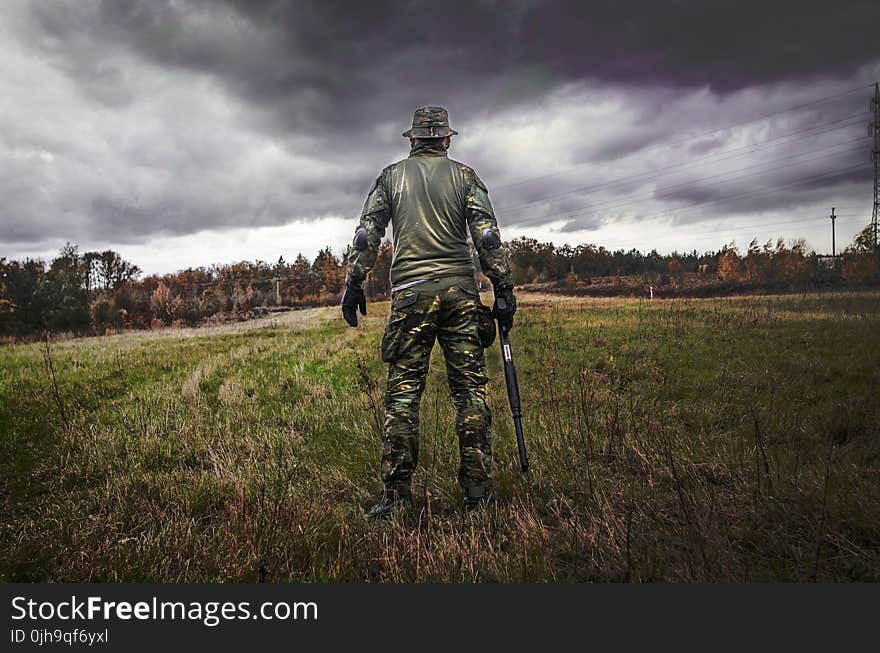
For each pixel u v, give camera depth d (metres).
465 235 3.14
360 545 2.61
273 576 2.34
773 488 2.87
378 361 9.14
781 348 8.37
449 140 3.32
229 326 33.78
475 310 3.08
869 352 7.31
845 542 2.34
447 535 2.61
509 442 4.00
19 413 5.98
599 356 8.26
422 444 4.06
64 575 2.38
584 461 3.55
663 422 4.42
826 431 3.95
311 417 5.34
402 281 3.03
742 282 41.59
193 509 3.17
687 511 2.57
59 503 3.39
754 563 2.27
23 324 30.03
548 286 68.38
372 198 3.17
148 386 7.90
